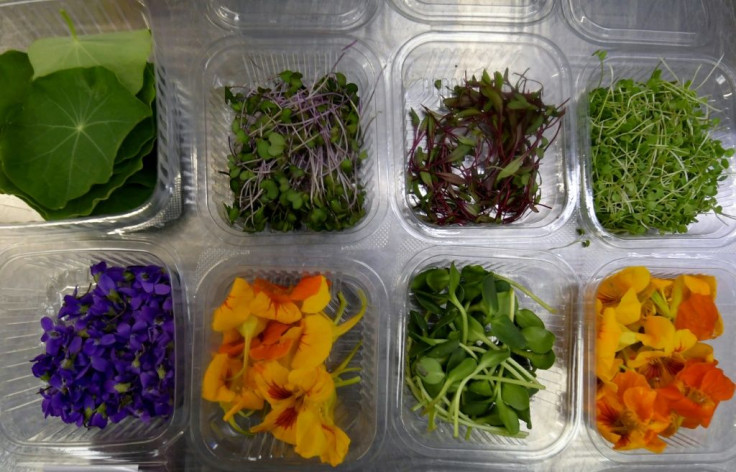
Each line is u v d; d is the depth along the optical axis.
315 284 0.92
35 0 1.02
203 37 1.10
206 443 0.97
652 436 0.94
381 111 1.08
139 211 0.98
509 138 1.05
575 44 1.14
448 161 1.04
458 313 0.99
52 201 0.91
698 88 1.15
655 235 1.10
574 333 1.04
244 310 0.89
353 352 1.02
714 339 1.10
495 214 1.10
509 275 1.10
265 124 1.01
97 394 0.97
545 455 1.03
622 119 1.04
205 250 1.06
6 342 1.04
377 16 1.11
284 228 1.02
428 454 1.02
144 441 1.00
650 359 1.03
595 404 1.01
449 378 0.93
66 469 0.97
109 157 0.90
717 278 1.09
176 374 0.97
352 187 1.03
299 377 0.87
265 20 1.10
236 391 0.93
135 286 1.00
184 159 1.07
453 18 1.12
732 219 1.12
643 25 1.15
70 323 1.03
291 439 0.88
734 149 1.14
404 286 1.04
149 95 0.96
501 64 1.13
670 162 1.06
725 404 1.09
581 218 1.08
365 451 0.99
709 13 1.16
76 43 0.93
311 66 1.10
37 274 1.08
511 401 0.96
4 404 1.03
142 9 1.04
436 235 1.08
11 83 0.96
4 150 0.91
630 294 0.96
